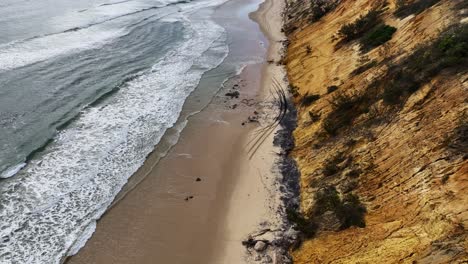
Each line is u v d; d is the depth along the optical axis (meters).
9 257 16.00
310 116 23.98
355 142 18.97
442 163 14.30
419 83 18.39
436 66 18.05
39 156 21.88
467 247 11.30
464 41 18.14
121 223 17.94
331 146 20.17
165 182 20.53
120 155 22.47
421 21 23.12
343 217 15.77
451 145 14.56
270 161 21.83
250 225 17.69
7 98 26.75
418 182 14.58
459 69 17.05
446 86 16.88
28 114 25.30
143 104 27.80
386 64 21.94
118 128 24.89
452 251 11.49
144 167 21.61
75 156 22.11
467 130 14.51
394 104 18.84
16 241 16.73
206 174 21.17
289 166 21.20
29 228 17.39
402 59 21.25
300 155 21.58
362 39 27.09
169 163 21.97
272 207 18.55
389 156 16.75
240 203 19.03
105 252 16.50
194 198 19.48
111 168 21.42
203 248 16.75
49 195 19.28
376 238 13.95
